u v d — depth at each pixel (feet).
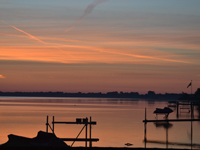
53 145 141.49
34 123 399.24
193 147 235.61
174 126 385.70
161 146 238.48
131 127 369.50
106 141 257.55
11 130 322.55
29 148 123.75
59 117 510.99
